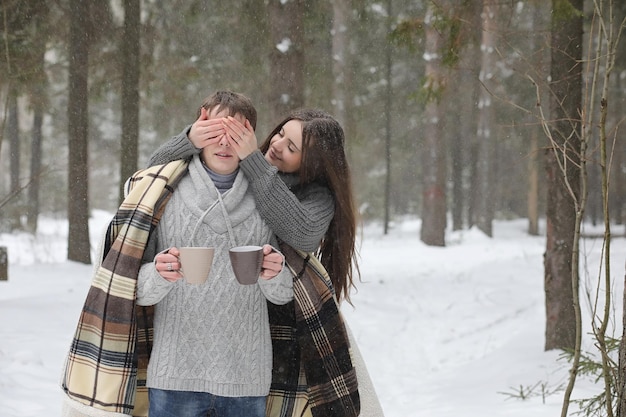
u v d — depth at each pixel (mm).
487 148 26875
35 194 23672
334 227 2773
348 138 18750
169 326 2412
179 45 13594
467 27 6355
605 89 2908
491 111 25875
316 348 2553
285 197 2463
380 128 26203
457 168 30438
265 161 2484
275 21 9438
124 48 11922
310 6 12016
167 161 2541
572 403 4906
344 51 18078
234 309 2422
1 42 9258
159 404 2410
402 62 23672
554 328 6512
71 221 13203
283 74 9383
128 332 2352
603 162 2910
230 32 13133
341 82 18125
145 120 20453
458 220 30453
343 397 2557
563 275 6461
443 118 22156
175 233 2416
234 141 2453
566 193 6367
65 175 31953
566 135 6168
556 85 6160
